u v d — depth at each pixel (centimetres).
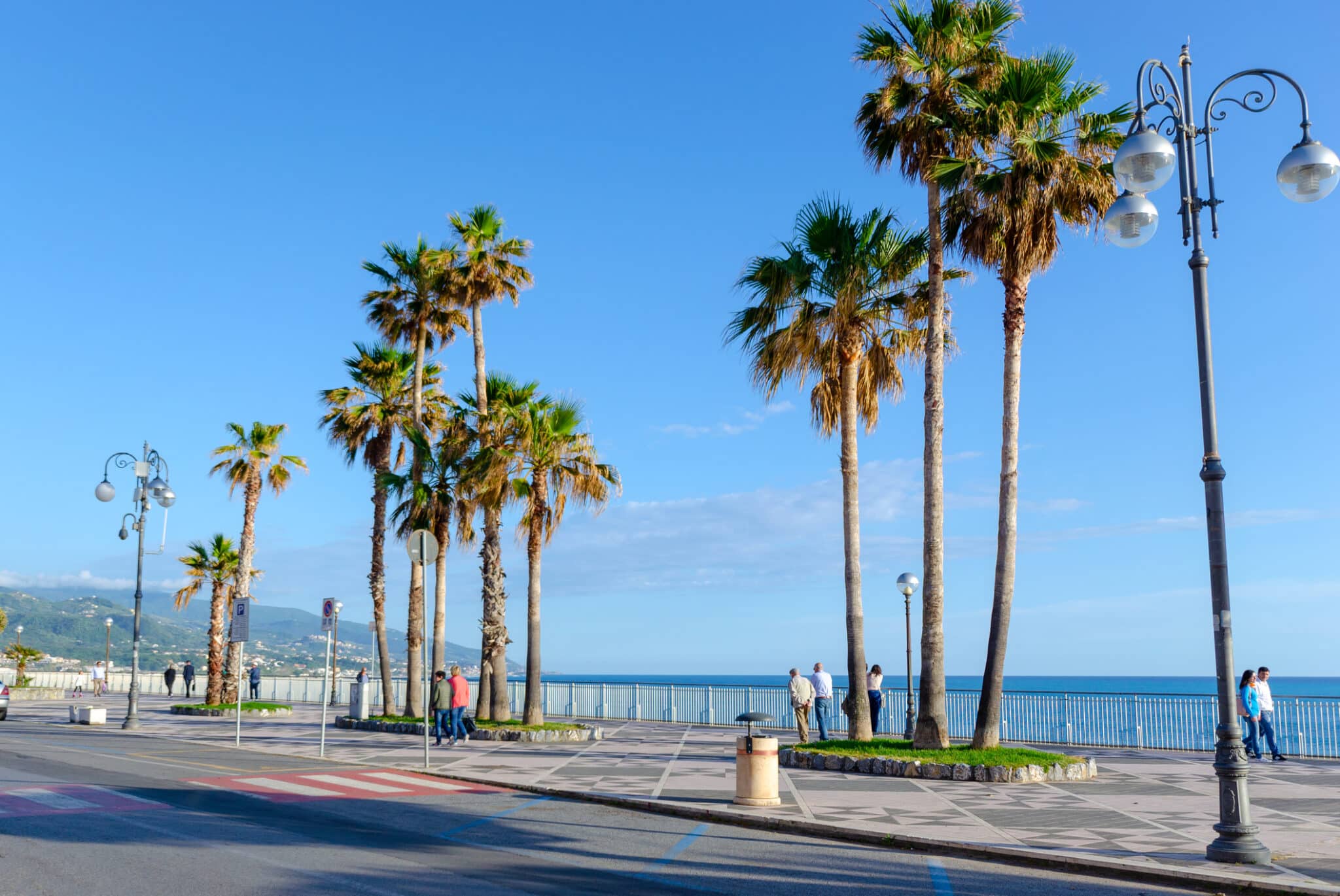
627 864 991
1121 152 1097
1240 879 918
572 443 2794
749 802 1374
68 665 9138
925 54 1991
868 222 2144
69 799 1370
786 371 2228
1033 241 1864
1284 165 1053
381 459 3388
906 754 1817
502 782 1662
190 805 1337
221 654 4275
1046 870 1008
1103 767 1950
